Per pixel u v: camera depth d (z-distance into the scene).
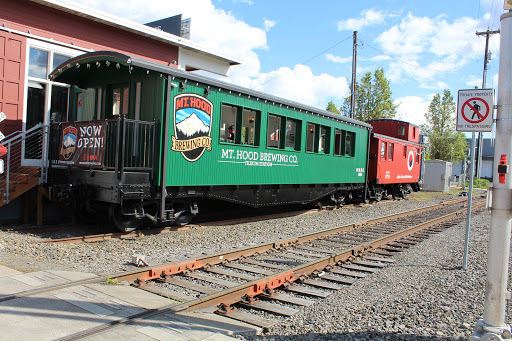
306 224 11.47
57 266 5.71
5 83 9.89
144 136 8.13
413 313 4.61
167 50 14.25
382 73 33.78
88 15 11.34
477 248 8.56
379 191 19.41
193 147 8.91
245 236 9.07
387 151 19.23
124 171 7.92
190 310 4.44
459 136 44.12
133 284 5.25
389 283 5.95
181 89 8.52
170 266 5.84
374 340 3.91
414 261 7.38
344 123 14.84
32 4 10.38
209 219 11.45
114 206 8.20
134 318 3.96
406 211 15.24
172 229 9.24
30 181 9.23
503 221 3.54
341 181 14.86
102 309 4.13
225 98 9.69
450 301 5.07
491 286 3.56
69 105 10.38
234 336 3.93
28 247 6.61
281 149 11.66
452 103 44.25
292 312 4.80
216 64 16.34
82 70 9.48
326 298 5.34
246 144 10.46
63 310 4.02
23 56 10.21
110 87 9.46
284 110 11.65
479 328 3.58
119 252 6.79
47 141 9.98
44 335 3.44
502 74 3.61
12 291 4.46
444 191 30.89
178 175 8.59
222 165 9.74
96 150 8.10
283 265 6.86
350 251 7.71
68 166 8.94
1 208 9.65
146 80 8.46
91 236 7.61
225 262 6.73
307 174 12.86
